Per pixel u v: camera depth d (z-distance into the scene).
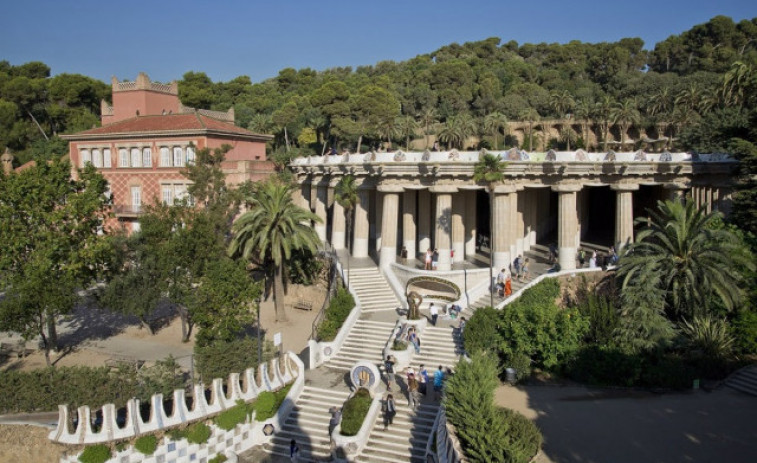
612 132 118.81
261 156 70.06
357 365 31.95
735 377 31.89
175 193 62.41
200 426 28.92
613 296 37.00
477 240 60.59
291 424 31.14
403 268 45.69
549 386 31.80
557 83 151.62
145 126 65.19
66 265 39.59
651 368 31.38
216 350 32.25
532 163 43.84
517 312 33.69
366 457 27.61
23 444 26.50
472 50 193.25
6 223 38.53
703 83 112.88
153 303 41.03
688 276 34.16
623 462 22.70
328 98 103.00
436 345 35.94
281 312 45.69
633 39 162.75
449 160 45.16
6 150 82.38
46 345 37.97
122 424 27.88
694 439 24.80
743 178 42.25
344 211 57.78
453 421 23.67
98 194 43.12
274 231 43.62
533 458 22.69
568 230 44.62
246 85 142.25
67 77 102.69
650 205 56.47
